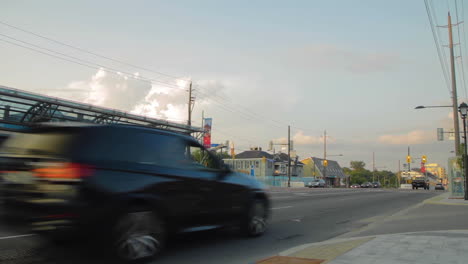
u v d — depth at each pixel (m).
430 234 7.80
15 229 4.83
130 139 5.40
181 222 5.86
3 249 5.76
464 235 7.66
